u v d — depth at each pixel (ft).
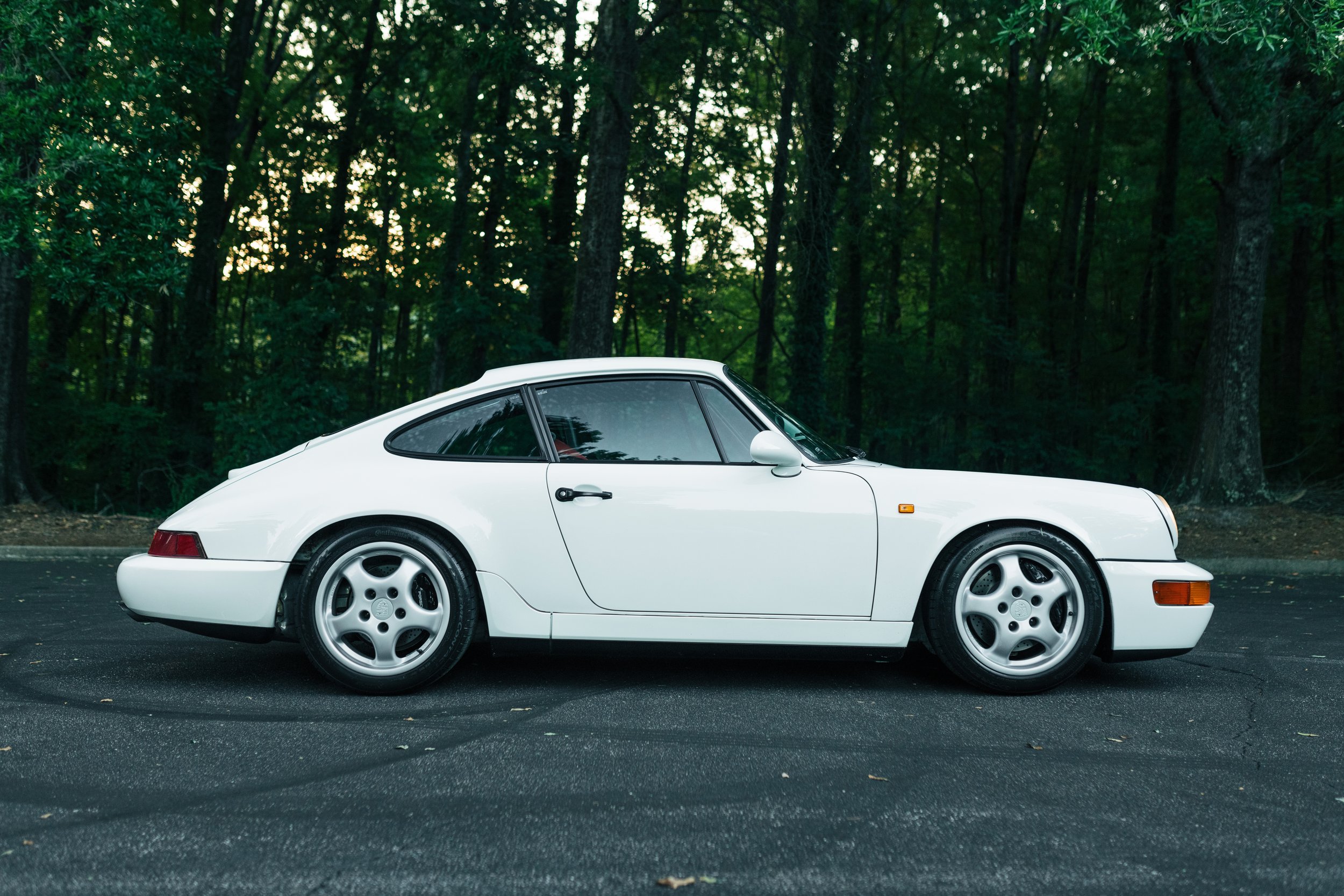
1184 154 66.49
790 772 11.07
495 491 14.64
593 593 14.56
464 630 14.47
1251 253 46.60
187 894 7.84
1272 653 18.95
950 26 76.69
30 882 8.02
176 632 19.77
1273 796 10.37
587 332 48.65
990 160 108.37
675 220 97.55
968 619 14.96
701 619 14.57
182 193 49.19
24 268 42.09
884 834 9.20
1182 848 8.91
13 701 13.99
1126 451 73.97
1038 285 105.91
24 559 35.50
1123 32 26.86
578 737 12.41
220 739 12.19
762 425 15.14
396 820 9.48
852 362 82.99
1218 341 47.19
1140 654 14.90
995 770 11.21
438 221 91.09
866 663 17.08
